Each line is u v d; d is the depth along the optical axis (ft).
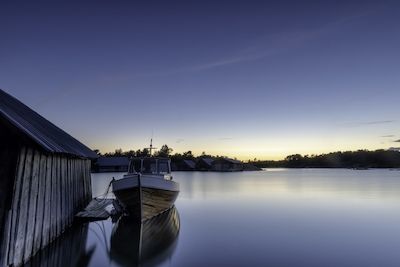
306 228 50.88
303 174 301.43
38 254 31.50
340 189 126.11
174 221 55.52
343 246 40.29
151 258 34.91
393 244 41.32
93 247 38.81
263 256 35.83
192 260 34.32
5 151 25.82
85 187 65.10
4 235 24.50
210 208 72.38
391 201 86.28
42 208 32.78
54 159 37.60
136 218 53.21
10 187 25.34
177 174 284.82
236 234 46.29
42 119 54.08
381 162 538.47
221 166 352.08
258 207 74.08
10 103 38.60
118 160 282.97
